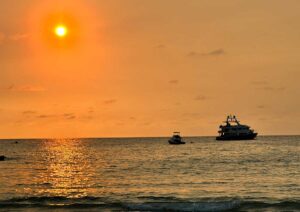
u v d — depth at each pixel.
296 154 127.06
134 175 74.50
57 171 84.44
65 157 131.25
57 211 44.28
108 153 151.75
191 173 76.81
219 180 66.19
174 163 100.50
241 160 106.69
